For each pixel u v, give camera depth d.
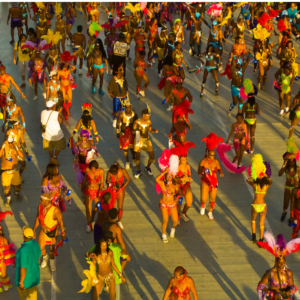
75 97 21.77
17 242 12.80
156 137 18.56
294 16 30.23
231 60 19.81
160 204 12.34
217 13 25.45
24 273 9.68
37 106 20.70
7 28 30.91
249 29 31.91
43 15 25.95
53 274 11.82
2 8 35.25
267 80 24.14
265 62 22.03
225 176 16.33
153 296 11.20
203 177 13.32
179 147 12.84
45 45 21.16
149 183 15.77
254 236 12.95
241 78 19.33
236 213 14.38
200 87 23.42
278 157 17.33
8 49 27.08
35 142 17.94
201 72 25.08
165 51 23.25
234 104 19.91
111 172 12.41
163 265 12.21
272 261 12.44
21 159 14.11
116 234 10.75
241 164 16.86
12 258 10.84
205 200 13.73
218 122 19.89
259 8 30.22
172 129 16.77
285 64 19.77
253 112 16.72
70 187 15.36
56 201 12.15
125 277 11.77
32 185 15.38
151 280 11.70
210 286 11.55
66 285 11.48
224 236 13.37
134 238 13.18
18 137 13.81
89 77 23.00
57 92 18.38
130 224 13.77
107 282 9.95
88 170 12.34
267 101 21.89
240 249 12.86
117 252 10.12
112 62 21.28
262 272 12.05
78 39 23.59
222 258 12.51
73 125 19.09
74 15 28.77
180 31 25.27
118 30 27.92
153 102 21.61
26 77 23.64
